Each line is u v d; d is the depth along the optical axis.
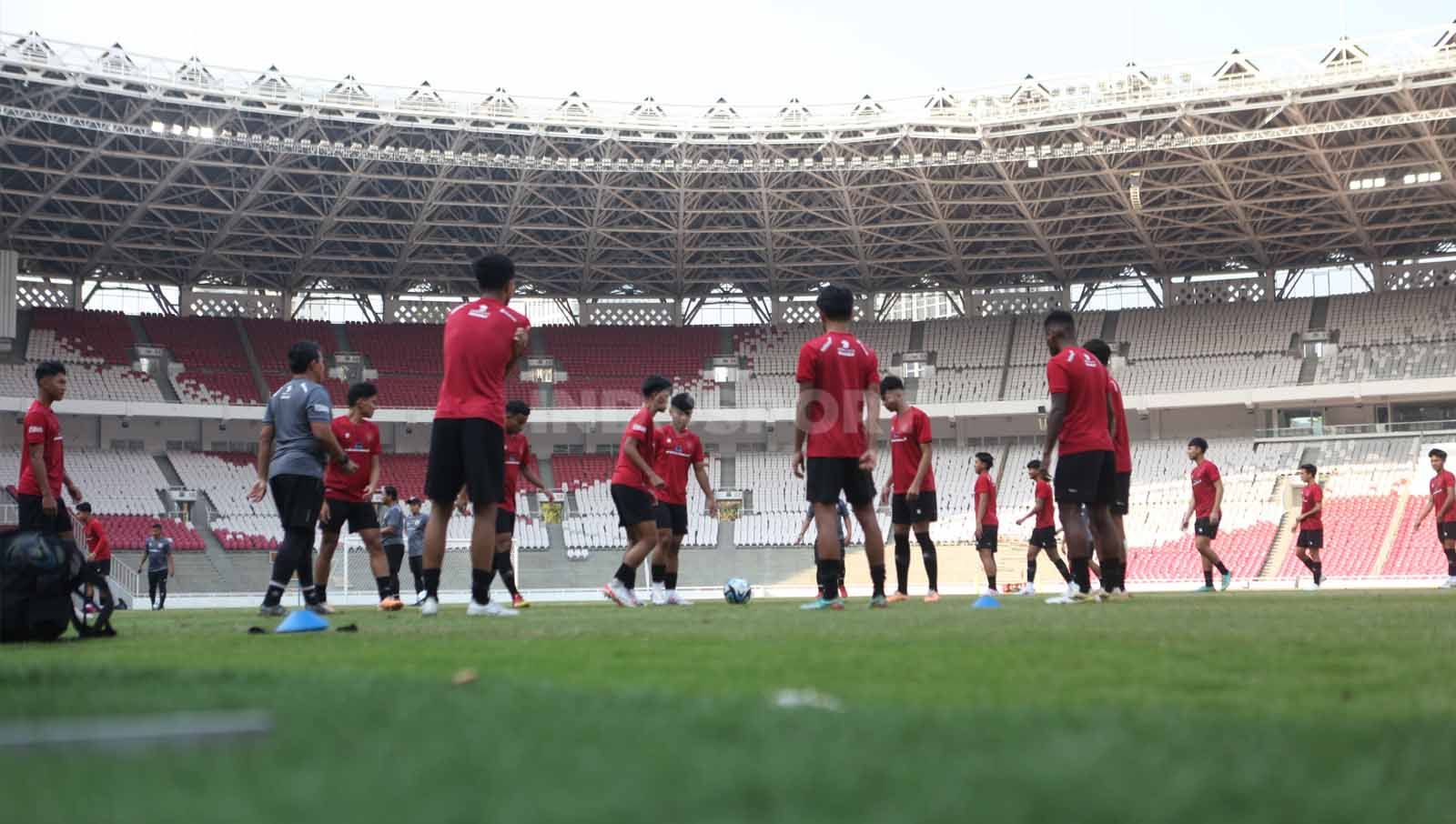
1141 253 52.03
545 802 1.64
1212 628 5.85
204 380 49.72
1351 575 40.56
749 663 3.96
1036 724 2.34
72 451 46.88
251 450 51.56
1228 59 39.41
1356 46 37.84
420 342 54.53
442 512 9.18
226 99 39.22
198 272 51.12
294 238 48.06
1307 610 8.28
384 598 13.41
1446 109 37.06
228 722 2.22
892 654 4.31
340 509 13.10
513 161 43.09
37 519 11.11
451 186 45.19
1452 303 49.66
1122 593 13.17
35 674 3.55
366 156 41.56
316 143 41.34
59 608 7.51
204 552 43.72
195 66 38.53
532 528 48.44
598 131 43.00
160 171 41.97
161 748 1.99
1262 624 6.22
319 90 40.16
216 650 5.43
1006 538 46.84
